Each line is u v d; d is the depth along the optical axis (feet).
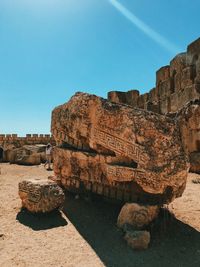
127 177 24.16
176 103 66.95
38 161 67.15
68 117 29.91
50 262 18.83
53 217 25.34
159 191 23.08
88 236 22.59
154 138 23.68
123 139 24.80
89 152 28.22
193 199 32.60
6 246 20.61
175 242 22.47
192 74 62.54
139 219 22.94
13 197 30.48
